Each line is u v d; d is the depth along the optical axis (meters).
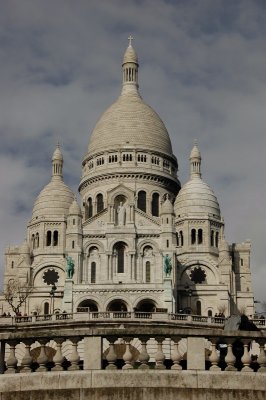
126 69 193.50
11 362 25.45
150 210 169.62
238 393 24.70
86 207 172.75
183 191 167.75
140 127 178.50
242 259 164.38
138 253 147.62
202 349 25.27
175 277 143.25
